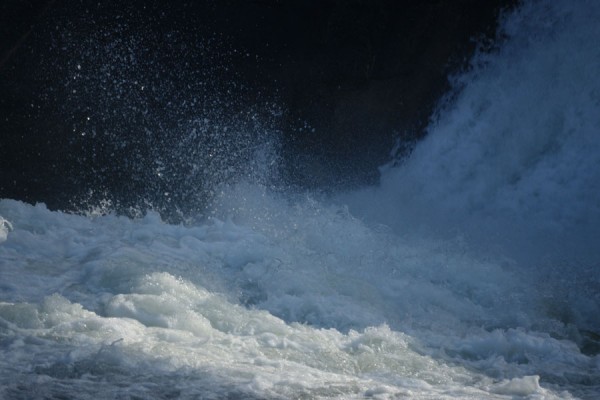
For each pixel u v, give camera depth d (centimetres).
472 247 2472
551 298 2038
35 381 1115
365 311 1738
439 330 1695
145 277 1656
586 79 3145
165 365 1231
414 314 1812
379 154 3478
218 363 1277
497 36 3375
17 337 1291
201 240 2095
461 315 1873
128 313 1484
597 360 1531
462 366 1443
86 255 1867
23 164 3103
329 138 3456
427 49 3456
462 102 3381
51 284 1644
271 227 2434
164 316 1477
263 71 3416
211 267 1892
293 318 1656
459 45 3431
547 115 3177
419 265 2183
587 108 3105
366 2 3406
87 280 1677
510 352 1549
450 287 2094
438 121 3422
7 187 3058
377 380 1298
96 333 1352
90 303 1538
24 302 1512
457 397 1220
